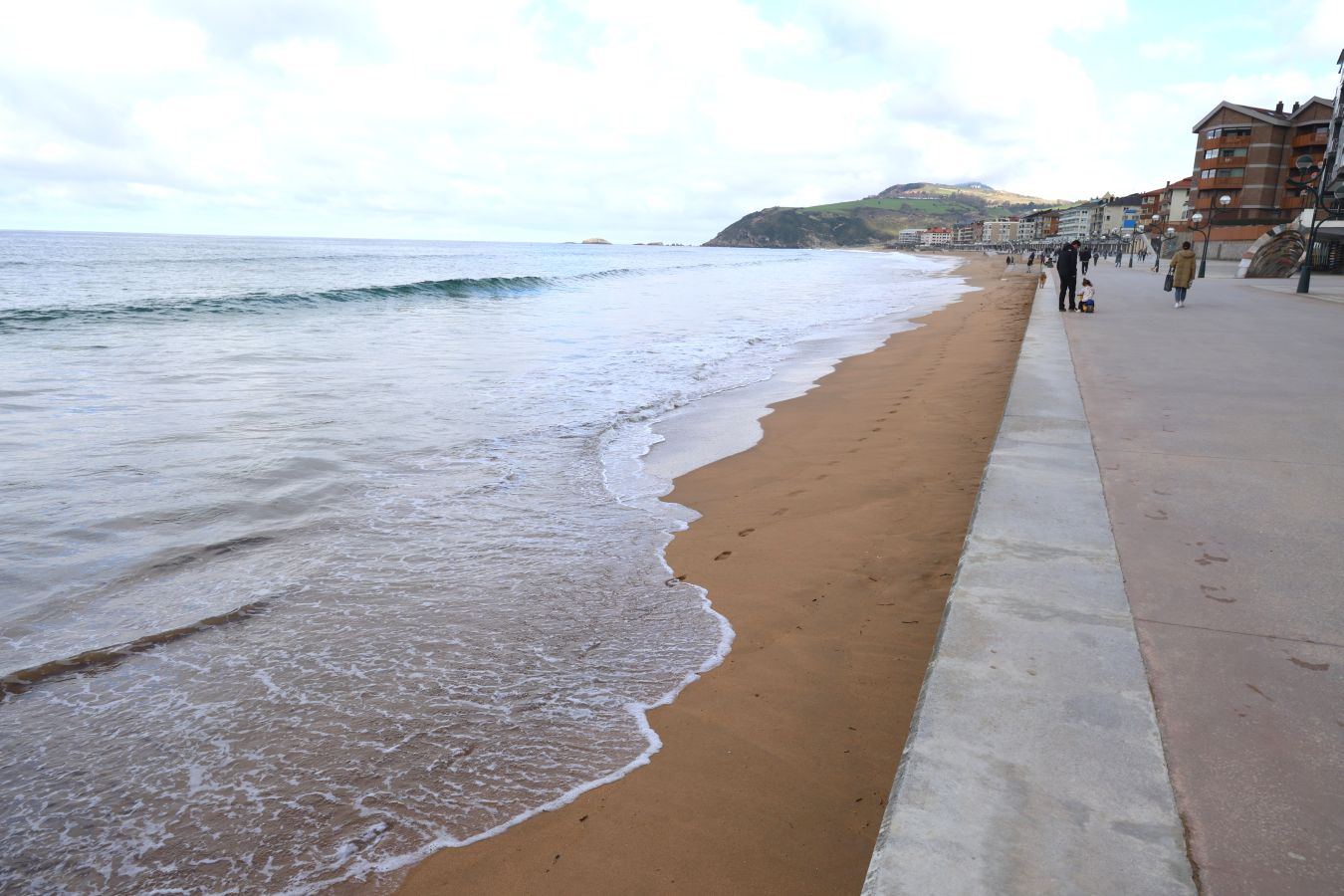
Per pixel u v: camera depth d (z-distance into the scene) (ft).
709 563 16.88
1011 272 214.69
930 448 24.72
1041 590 9.84
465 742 11.03
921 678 11.73
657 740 10.80
